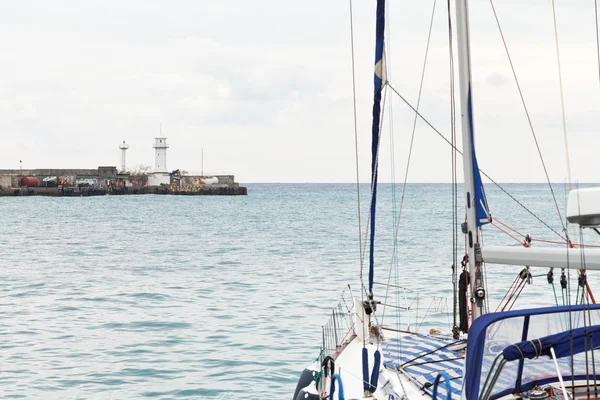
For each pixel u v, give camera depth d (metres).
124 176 195.75
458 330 9.87
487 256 8.03
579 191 5.47
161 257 45.78
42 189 180.88
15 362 18.61
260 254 46.34
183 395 15.73
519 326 6.13
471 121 8.38
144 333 22.12
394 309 22.62
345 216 97.38
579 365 6.24
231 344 20.34
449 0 9.54
